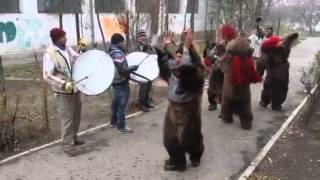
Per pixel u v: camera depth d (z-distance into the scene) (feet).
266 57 33.63
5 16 58.75
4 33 58.75
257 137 27.45
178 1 92.38
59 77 23.26
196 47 20.52
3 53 58.54
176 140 21.02
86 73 23.85
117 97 27.25
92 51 24.12
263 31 51.72
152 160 23.20
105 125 29.07
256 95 39.42
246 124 28.89
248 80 27.99
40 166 22.27
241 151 24.91
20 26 60.80
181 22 93.86
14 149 24.53
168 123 21.01
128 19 42.22
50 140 26.02
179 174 21.52
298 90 42.88
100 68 24.21
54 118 30.04
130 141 26.07
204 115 32.14
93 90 23.98
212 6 104.47
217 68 32.12
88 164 22.59
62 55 23.30
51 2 65.16
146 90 32.48
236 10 93.04
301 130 28.94
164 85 42.52
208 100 33.81
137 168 22.18
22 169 21.90
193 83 19.97
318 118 31.45
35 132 26.81
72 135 24.54
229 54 28.40
